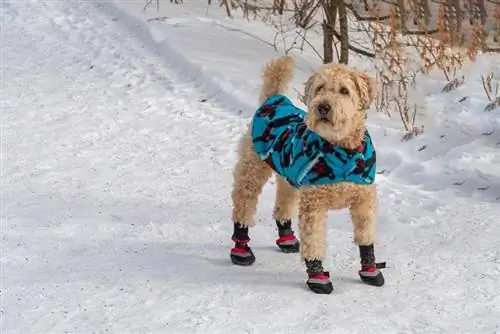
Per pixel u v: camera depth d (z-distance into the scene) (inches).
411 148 345.7
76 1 633.0
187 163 352.8
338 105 214.2
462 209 286.2
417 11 473.7
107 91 450.6
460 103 379.6
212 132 387.9
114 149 372.8
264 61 470.3
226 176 338.0
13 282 246.4
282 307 220.1
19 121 410.9
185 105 423.8
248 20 546.6
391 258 252.1
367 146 227.9
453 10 487.5
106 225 291.7
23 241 278.8
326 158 224.1
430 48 417.7
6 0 647.8
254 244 273.1
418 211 289.3
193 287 236.7
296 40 506.6
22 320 220.1
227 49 490.9
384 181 320.8
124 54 506.6
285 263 256.4
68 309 225.3
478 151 327.6
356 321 209.3
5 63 506.0
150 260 260.1
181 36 512.7
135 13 569.9
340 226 282.8
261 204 308.2
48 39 550.0
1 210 307.6
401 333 202.2
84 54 515.8
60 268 255.9
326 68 221.6
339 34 445.1
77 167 352.5
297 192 259.8
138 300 229.1
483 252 250.5
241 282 239.9
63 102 436.1
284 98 261.7
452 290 226.4
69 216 300.7
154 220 295.4
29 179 340.2
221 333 205.9
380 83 403.2
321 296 227.1
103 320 217.5
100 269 253.4
